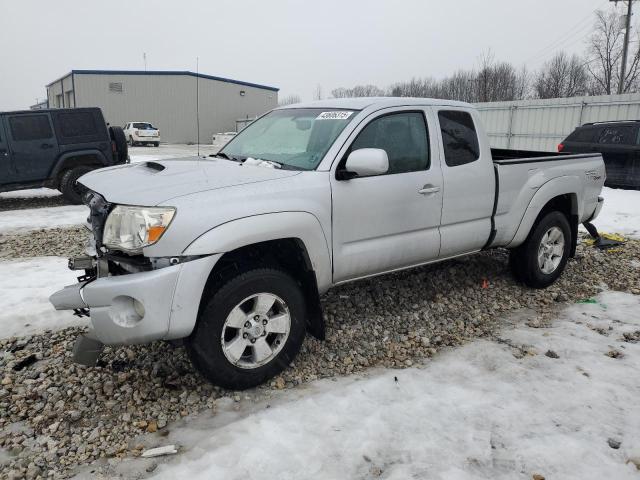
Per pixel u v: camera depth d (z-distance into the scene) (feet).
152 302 9.25
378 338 13.35
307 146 12.43
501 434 9.37
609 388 10.92
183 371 11.56
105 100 129.59
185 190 10.00
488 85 154.92
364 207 11.97
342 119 12.59
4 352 12.59
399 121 13.07
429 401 10.40
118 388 10.94
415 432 9.41
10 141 33.01
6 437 9.34
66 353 12.44
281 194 10.65
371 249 12.32
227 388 10.53
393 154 12.78
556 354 12.43
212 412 10.10
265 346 10.77
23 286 17.46
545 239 16.75
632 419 9.85
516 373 11.53
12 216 31.60
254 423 9.64
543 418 9.87
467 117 14.70
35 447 9.07
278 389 10.92
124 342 9.53
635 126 38.17
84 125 35.29
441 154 13.66
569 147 41.45
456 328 14.05
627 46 105.29
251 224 10.02
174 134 135.33
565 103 59.62
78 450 8.98
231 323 10.22
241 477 8.24
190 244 9.46
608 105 56.08
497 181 14.88
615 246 22.56
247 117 143.33
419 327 14.02
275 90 163.12
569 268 19.31
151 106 132.46
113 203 10.08
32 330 13.94
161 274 9.27
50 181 34.91
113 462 8.67
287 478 8.22
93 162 35.96
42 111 33.86
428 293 16.25
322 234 11.25
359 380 11.32
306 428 9.48
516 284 17.33
